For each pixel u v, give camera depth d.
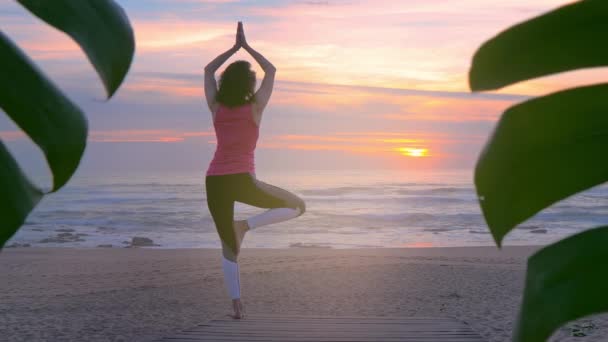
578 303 0.57
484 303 10.56
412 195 61.94
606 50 0.58
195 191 70.62
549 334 0.57
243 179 4.87
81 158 0.61
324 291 11.98
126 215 46.06
